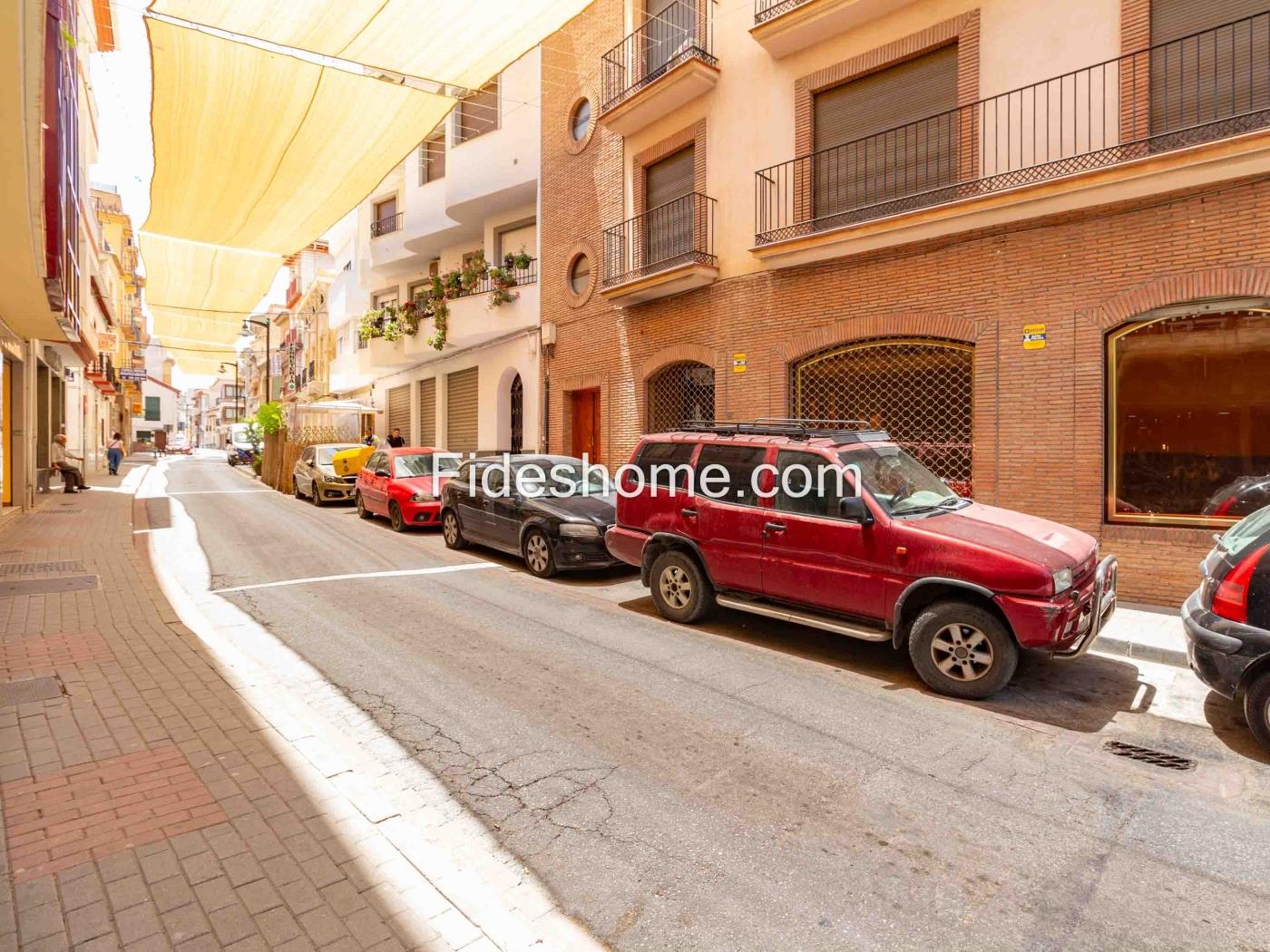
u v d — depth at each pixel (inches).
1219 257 269.4
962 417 346.3
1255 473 272.7
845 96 387.9
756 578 241.8
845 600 219.0
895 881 114.4
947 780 149.2
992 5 328.8
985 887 113.4
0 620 247.6
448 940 97.9
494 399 693.9
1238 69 268.4
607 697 193.2
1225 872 118.0
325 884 108.6
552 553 340.5
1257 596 159.3
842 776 150.1
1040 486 313.9
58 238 323.6
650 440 290.7
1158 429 292.7
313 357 1460.4
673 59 460.1
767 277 417.4
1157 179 271.7
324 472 671.8
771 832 128.4
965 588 195.6
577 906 107.4
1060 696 198.2
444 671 212.5
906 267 355.3
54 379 756.6
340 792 137.6
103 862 111.6
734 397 434.3
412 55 301.9
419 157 774.5
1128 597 292.5
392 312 801.6
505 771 150.9
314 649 231.8
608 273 535.2
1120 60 291.7
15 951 91.6
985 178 315.3
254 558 391.5
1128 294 289.7
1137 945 100.5
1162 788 146.8
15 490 556.7
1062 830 130.6
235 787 136.9
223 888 106.4
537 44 297.6
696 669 217.0
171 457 2117.4
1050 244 309.9
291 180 426.0
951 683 196.4
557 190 595.2
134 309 1856.5
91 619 251.3
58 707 172.7
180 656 214.7
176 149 382.9
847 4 356.8
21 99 226.2
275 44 292.7
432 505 490.0
